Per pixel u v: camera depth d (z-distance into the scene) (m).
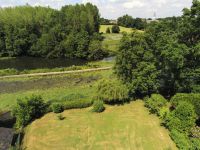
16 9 143.25
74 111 54.53
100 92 56.22
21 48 131.50
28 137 45.81
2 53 132.50
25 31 131.25
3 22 132.25
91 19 139.00
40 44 129.75
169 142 41.62
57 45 128.62
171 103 49.00
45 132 46.94
